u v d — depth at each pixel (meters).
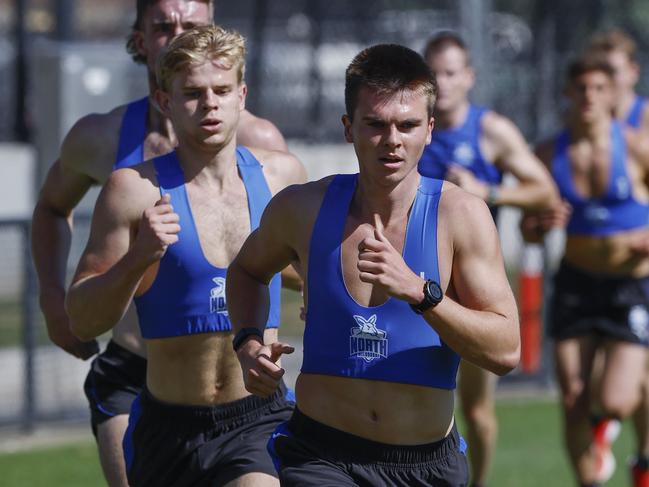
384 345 12.15
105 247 14.12
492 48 40.59
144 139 16.12
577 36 42.78
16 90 54.22
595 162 25.89
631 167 25.86
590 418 25.08
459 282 12.13
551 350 34.19
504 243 41.22
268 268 13.23
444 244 12.11
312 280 12.36
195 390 14.41
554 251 39.66
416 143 11.76
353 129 11.93
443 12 45.31
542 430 30.66
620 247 25.59
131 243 14.23
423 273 12.07
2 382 29.83
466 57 24.03
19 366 30.02
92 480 25.27
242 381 14.50
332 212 12.34
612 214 25.72
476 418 23.44
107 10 67.56
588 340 25.80
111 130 16.38
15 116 54.41
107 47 36.34
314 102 47.97
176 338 14.32
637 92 44.62
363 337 12.17
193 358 14.36
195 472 14.41
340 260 12.23
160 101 14.59
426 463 12.44
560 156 26.19
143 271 13.32
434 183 12.34
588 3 42.94
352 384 12.29
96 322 13.74
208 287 14.27
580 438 25.06
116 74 35.25
